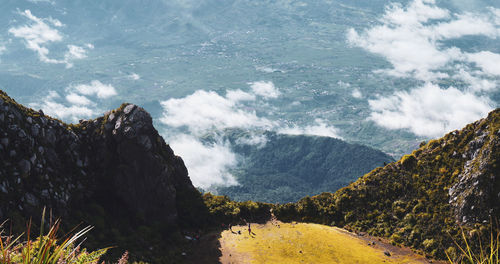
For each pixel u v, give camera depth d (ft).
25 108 290.76
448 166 358.64
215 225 347.15
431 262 287.48
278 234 321.32
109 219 305.12
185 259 285.84
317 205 384.88
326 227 348.59
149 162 330.34
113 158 326.03
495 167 310.04
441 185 347.77
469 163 338.34
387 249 310.65
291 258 278.67
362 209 370.32
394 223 345.72
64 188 285.64
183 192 374.84
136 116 336.70
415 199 353.72
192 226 342.85
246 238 314.35
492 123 348.59
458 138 374.43
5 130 259.60
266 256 281.54
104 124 333.83
